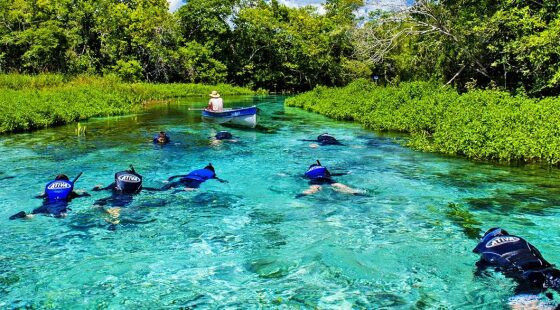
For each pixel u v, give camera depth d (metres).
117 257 5.95
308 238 6.58
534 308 4.55
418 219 7.34
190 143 14.06
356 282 5.26
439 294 4.96
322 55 47.69
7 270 5.56
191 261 5.84
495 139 11.59
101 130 16.64
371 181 9.59
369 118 18.08
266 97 39.81
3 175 9.95
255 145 13.77
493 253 5.46
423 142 13.27
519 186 9.12
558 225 7.01
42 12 38.53
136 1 47.53
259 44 51.06
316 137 15.30
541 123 11.71
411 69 27.30
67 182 8.25
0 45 36.41
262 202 8.25
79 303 4.80
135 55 44.25
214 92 18.89
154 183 9.48
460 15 20.20
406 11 21.58
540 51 15.17
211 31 50.03
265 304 4.77
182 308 4.70
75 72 38.12
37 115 17.12
